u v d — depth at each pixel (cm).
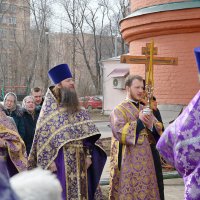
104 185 699
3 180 122
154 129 519
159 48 1145
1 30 5278
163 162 811
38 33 4638
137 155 511
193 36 1093
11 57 5000
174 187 741
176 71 1121
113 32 5281
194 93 1098
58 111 502
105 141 1255
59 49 5256
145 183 508
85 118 513
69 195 491
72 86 511
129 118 522
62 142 488
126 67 2956
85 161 511
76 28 4678
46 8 4600
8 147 520
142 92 530
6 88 4678
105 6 5106
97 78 4806
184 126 296
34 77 4597
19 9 5350
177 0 1092
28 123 677
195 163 293
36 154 504
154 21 1121
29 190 127
